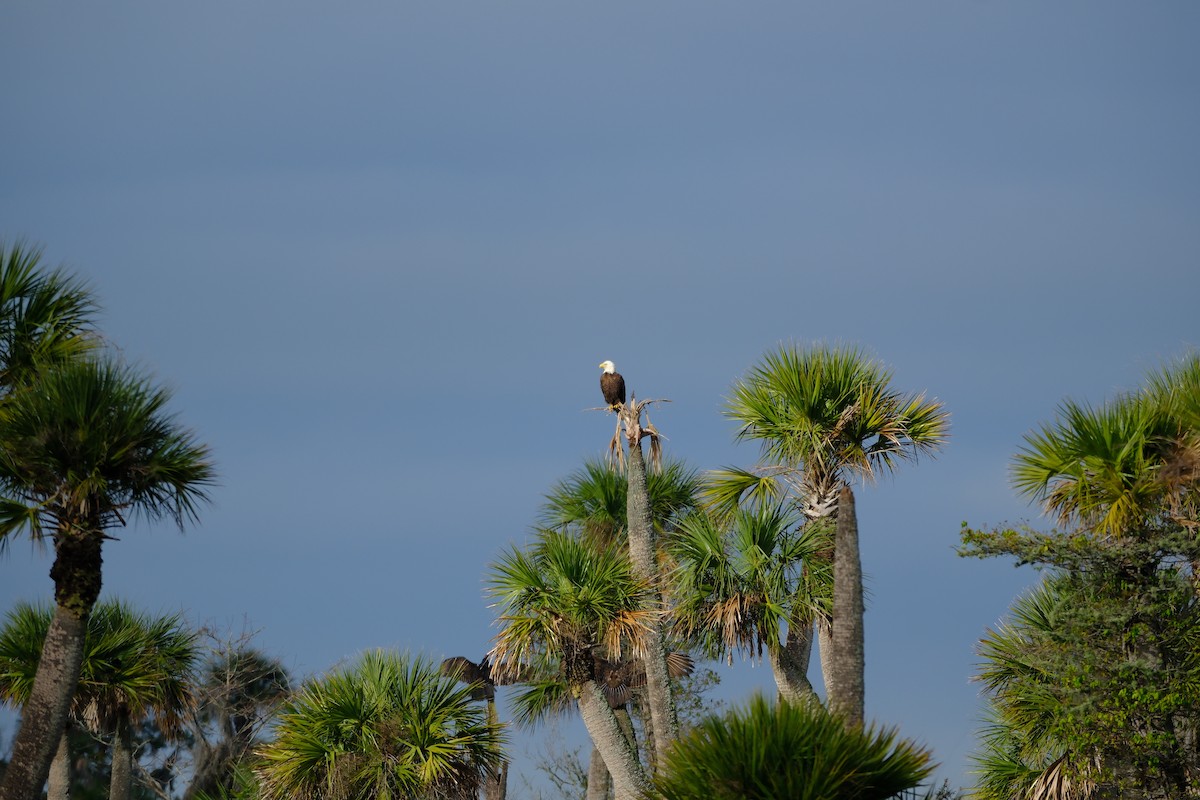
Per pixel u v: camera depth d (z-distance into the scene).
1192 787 18.00
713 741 14.05
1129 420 19.11
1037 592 20.14
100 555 16.09
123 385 16.42
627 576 20.44
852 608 17.28
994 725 20.95
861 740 13.96
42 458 15.80
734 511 21.25
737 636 20.67
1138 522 18.88
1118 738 18.22
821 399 20.34
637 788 19.77
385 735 21.42
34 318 17.77
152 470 16.05
